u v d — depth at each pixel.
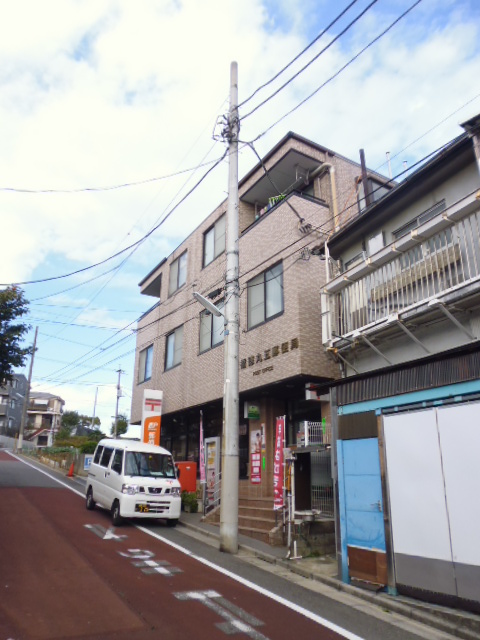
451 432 6.43
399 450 7.11
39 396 72.56
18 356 17.48
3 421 60.22
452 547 6.14
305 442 11.23
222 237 17.69
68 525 11.31
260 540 10.54
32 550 8.54
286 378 12.36
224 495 9.83
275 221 14.25
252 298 14.70
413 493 6.78
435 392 6.75
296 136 15.17
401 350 9.85
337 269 12.06
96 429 68.81
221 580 7.34
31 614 5.37
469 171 9.33
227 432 10.14
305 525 9.76
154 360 21.62
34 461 33.94
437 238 9.05
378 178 16.62
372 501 7.40
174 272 21.38
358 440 7.88
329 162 15.38
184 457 19.88
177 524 12.94
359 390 8.05
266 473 14.05
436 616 5.95
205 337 17.50
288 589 7.14
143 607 5.82
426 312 8.51
